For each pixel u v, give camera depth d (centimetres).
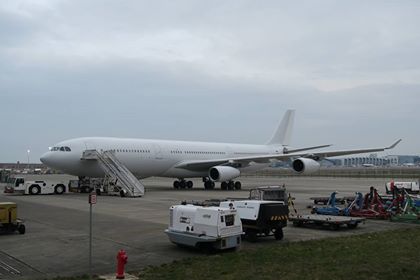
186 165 4178
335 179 7981
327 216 1895
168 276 985
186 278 965
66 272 1049
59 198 3183
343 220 1734
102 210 2355
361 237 1506
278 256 1186
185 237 1293
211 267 1066
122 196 3338
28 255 1230
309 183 6209
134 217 2053
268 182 6525
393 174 10012
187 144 4341
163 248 1338
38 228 1714
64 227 1739
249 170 4925
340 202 2755
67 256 1218
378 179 7862
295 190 4356
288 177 9575
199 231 1292
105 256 1221
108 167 3553
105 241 1445
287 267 1057
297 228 1786
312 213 2245
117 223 1853
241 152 4816
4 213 1529
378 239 1459
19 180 3597
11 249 1310
